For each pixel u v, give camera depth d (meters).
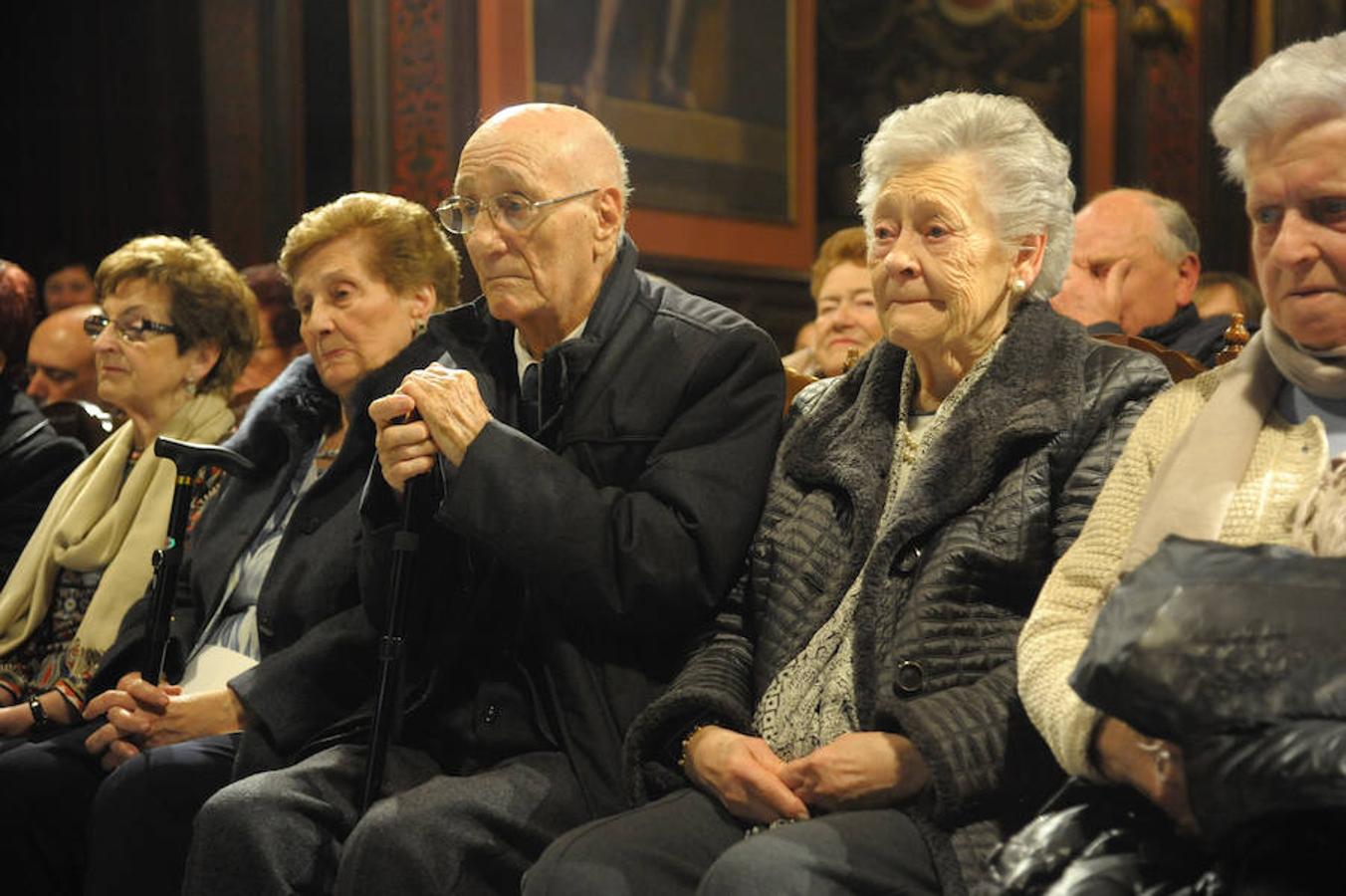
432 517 3.19
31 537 4.46
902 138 2.84
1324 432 2.33
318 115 9.34
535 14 9.40
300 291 3.71
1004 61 11.66
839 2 11.38
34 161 10.03
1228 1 11.45
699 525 2.98
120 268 4.26
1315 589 1.92
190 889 3.05
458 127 8.95
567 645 3.05
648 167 10.20
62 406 5.11
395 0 9.07
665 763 2.86
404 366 3.53
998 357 2.82
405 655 3.13
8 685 4.19
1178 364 3.40
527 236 3.18
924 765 2.55
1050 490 2.69
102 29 9.83
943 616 2.66
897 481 2.88
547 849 2.70
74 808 3.74
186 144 9.60
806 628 2.83
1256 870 1.84
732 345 3.17
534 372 3.29
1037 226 2.84
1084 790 2.26
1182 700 1.90
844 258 5.43
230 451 3.62
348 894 2.87
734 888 2.41
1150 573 2.03
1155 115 11.49
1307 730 1.82
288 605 3.53
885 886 2.46
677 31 10.34
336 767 3.15
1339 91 2.23
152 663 3.51
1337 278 2.26
